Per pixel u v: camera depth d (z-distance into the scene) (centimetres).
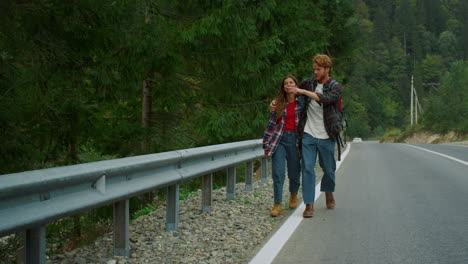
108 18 765
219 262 413
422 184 898
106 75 870
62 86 805
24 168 711
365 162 1491
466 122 6650
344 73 2519
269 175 1089
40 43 729
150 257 429
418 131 7538
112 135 1030
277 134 611
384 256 418
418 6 19950
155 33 948
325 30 1783
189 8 1156
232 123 1196
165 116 1201
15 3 656
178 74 1170
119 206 425
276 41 1162
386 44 16412
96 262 410
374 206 664
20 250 324
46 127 763
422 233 498
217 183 1416
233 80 1211
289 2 1362
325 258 416
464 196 741
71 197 338
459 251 428
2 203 280
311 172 598
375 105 13650
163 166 487
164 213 618
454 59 17825
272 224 568
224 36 1096
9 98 655
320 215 607
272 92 1331
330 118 598
